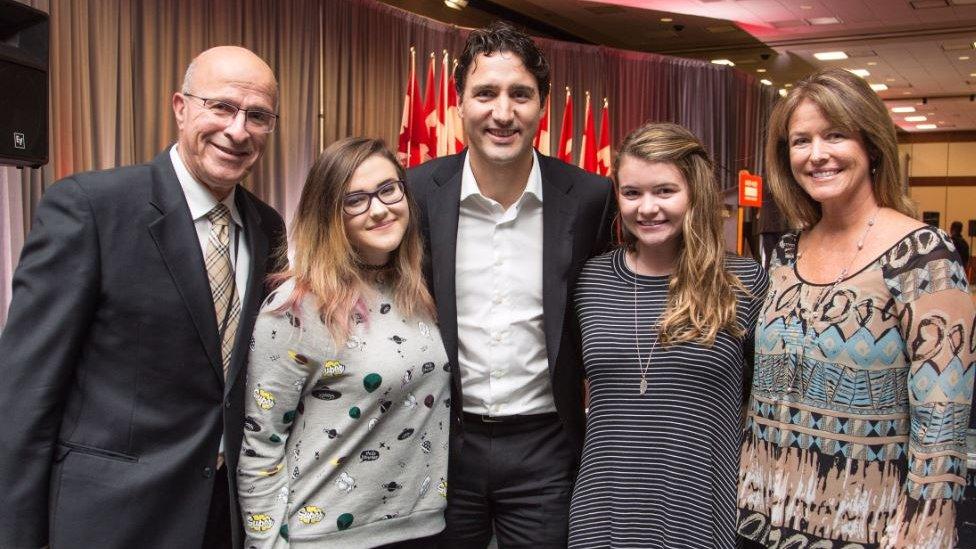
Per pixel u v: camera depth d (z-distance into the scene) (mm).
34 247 1579
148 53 5203
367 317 1690
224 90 1648
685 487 1760
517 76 1899
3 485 1522
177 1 5383
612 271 1965
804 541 1640
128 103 5090
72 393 1626
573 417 2049
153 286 1620
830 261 1685
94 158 4902
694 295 1792
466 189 2029
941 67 12836
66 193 1598
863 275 1596
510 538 2090
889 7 9453
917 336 1511
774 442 1702
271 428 1630
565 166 2133
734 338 1817
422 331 1761
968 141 19828
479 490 2061
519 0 9258
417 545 1780
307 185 1695
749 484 1748
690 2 9336
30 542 1543
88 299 1573
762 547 1773
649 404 1807
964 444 1505
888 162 1633
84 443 1604
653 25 10508
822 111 1637
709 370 1784
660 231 1829
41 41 2318
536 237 2062
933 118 18125
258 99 1687
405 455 1706
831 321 1610
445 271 1979
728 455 1800
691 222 1806
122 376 1621
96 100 4871
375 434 1675
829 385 1611
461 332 2053
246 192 1855
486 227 2049
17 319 1549
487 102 1912
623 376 1835
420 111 5938
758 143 12656
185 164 1729
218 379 1685
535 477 2043
